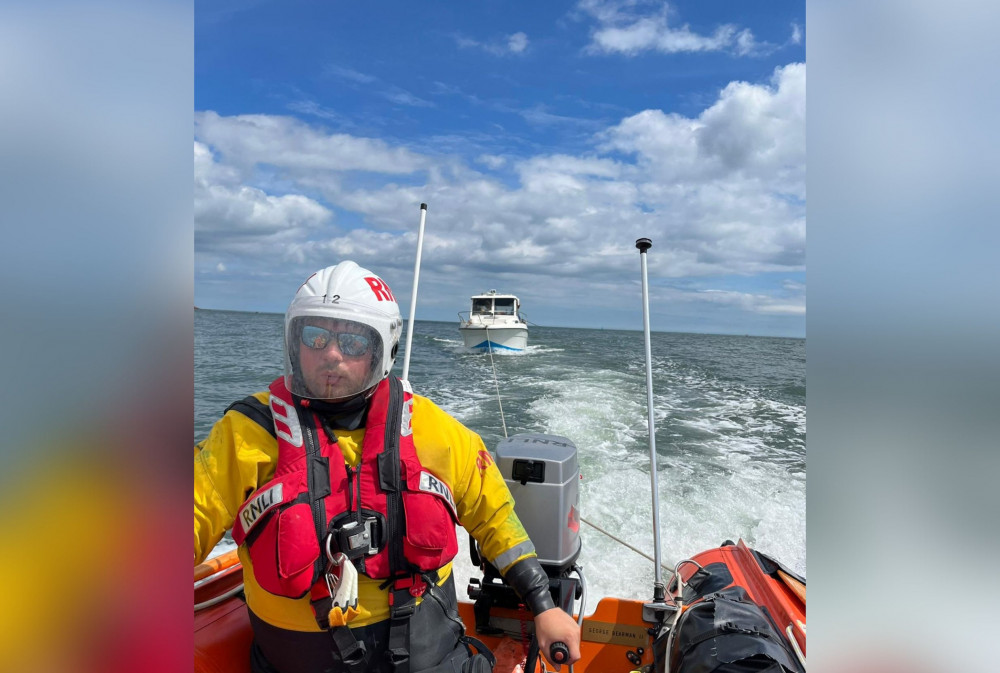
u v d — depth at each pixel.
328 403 1.30
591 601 3.85
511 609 2.07
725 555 2.41
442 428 1.43
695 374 17.16
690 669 1.56
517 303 22.61
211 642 1.52
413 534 1.28
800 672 1.54
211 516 1.25
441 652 1.39
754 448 8.06
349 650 1.26
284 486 1.22
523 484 2.03
